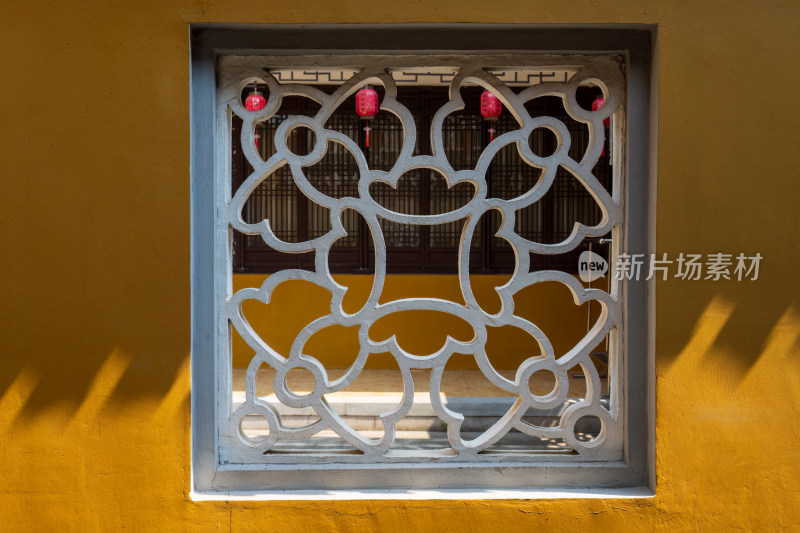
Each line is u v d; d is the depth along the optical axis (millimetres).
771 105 2191
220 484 2250
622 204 2301
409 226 5898
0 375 2156
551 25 2178
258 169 2252
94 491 2176
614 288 2330
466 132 5844
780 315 2211
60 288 2152
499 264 5902
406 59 2266
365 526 2195
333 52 2219
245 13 2133
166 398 2176
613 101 2285
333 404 4266
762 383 2215
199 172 2223
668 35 2172
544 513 2207
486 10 2141
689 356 2209
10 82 2129
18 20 2121
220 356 2266
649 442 2273
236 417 2275
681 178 2191
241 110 2254
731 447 2219
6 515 2168
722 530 2223
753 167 2197
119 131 2141
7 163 2137
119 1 2129
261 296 2262
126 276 2158
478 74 2275
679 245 2197
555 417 4062
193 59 2201
